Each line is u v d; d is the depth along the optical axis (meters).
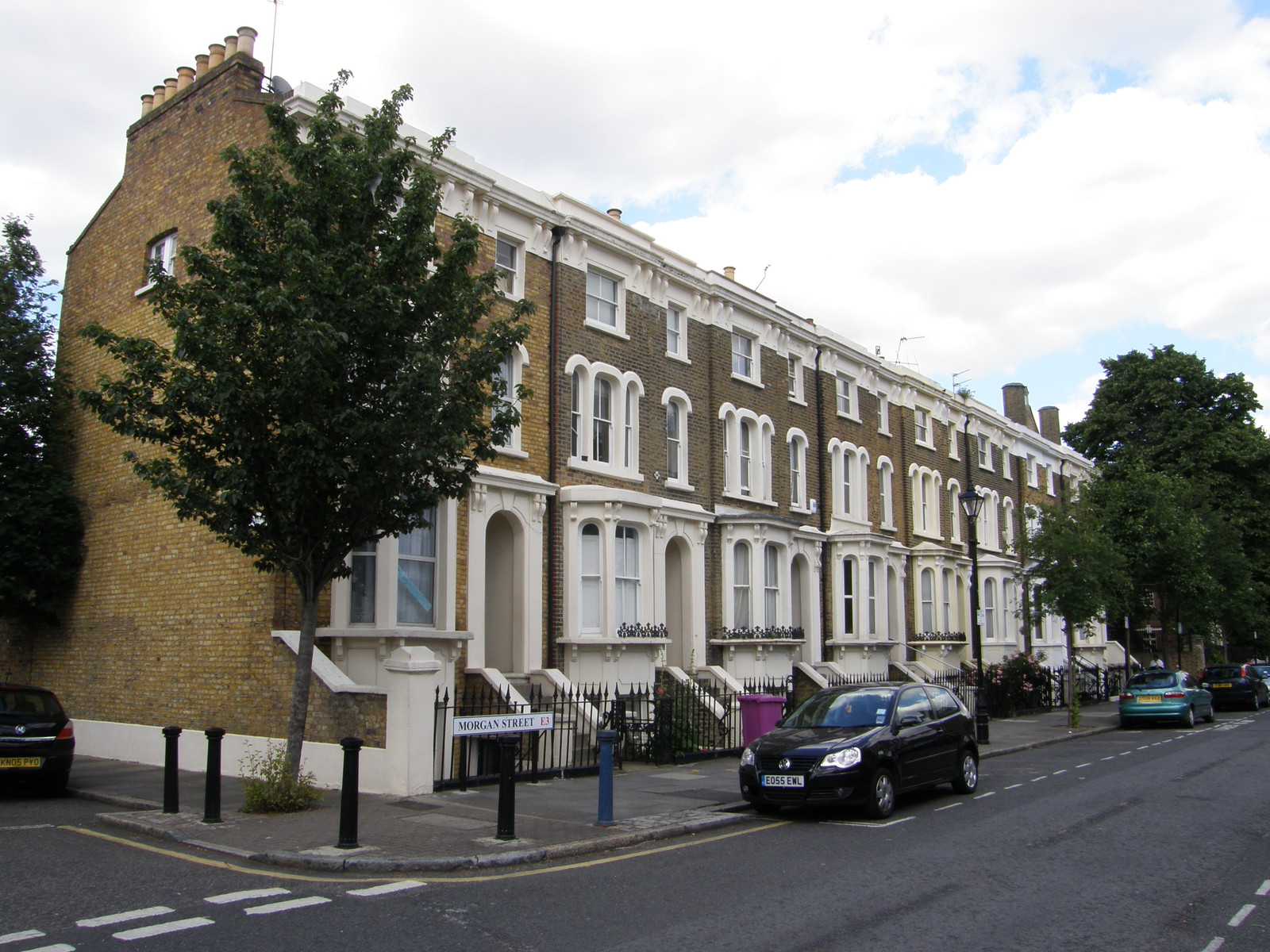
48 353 19.17
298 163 11.32
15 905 7.40
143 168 18.92
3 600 18.19
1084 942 6.64
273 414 10.77
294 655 13.98
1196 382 45.38
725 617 22.84
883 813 11.70
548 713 14.70
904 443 32.81
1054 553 27.20
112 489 18.09
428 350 11.12
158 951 6.29
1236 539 38.34
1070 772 16.75
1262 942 6.66
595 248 20.83
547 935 6.71
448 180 17.67
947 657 32.03
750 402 25.38
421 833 10.03
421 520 11.94
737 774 15.40
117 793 13.23
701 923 7.01
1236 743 21.75
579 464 19.62
